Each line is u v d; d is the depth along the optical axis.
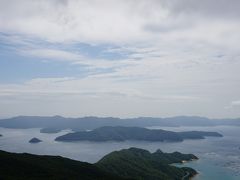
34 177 189.00
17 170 199.75
